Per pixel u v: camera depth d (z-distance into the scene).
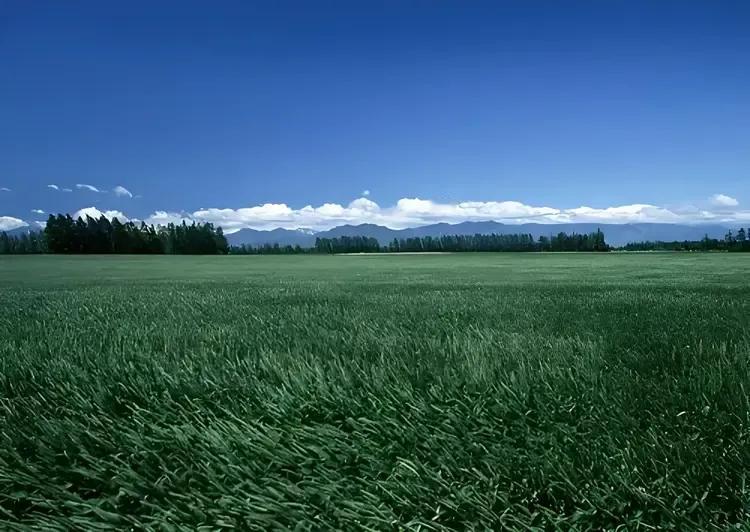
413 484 2.47
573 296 11.55
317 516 2.30
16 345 5.64
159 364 4.29
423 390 3.62
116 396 3.65
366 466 2.69
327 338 5.39
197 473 2.61
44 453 2.85
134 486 2.50
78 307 9.98
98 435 3.05
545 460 2.61
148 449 2.87
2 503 2.56
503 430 3.06
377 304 9.84
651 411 3.23
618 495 2.34
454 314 7.87
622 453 2.64
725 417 3.01
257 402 3.51
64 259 89.62
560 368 3.93
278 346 5.07
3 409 3.58
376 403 3.36
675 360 4.32
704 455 2.61
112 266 61.34
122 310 9.20
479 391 3.55
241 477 2.60
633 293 12.60
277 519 2.28
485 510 2.26
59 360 4.56
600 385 3.62
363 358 4.55
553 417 3.15
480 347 4.66
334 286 18.42
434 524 2.23
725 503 2.33
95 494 2.64
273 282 23.52
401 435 2.94
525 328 6.30
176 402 3.50
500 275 33.38
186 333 5.98
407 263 69.38
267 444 2.87
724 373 3.72
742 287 15.43
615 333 5.57
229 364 4.25
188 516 2.31
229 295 12.95
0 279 32.00
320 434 2.98
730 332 5.45
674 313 7.67
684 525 2.15
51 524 2.26
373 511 2.31
